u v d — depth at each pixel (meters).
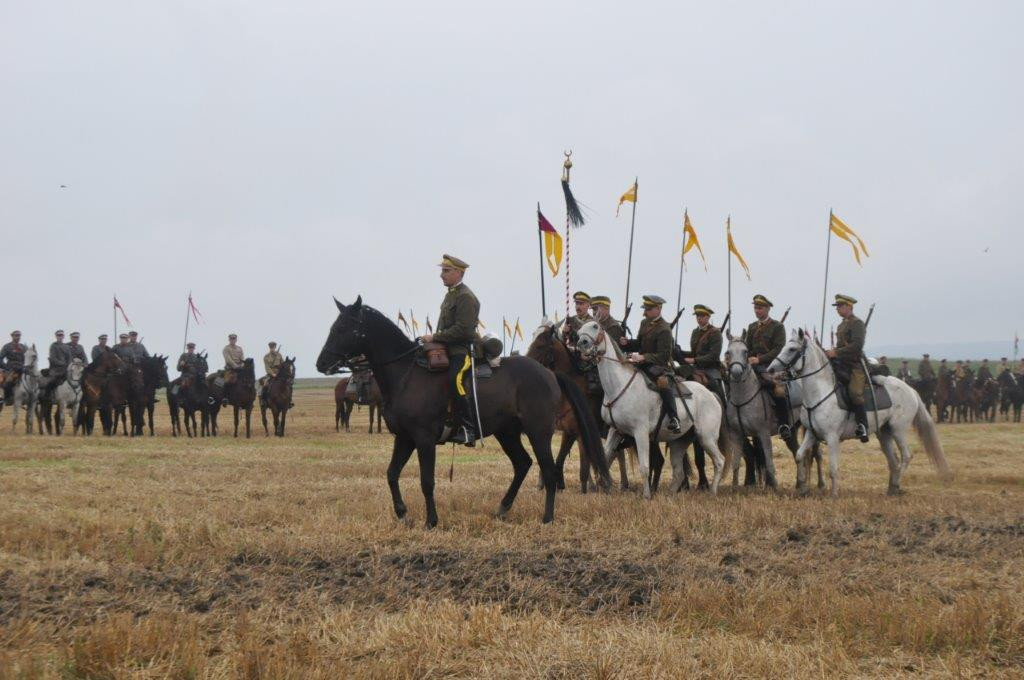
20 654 6.93
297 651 7.08
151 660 6.84
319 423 46.28
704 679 6.80
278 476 18.97
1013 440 33.06
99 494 15.26
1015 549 11.27
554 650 7.24
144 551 10.31
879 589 9.32
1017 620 7.92
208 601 8.50
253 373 34.06
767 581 9.44
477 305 12.81
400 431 12.80
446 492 16.34
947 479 20.14
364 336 12.57
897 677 6.89
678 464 16.73
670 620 8.23
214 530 11.50
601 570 9.77
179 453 24.33
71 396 33.34
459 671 6.88
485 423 12.80
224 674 6.67
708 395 16.58
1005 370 52.84
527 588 9.03
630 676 6.76
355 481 18.27
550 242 18.50
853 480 20.50
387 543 11.38
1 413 55.41
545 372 13.36
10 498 14.59
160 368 34.56
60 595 8.59
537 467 21.92
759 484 18.83
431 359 12.51
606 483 14.26
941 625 7.81
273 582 9.16
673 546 11.27
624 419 15.46
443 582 9.27
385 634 7.52
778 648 7.43
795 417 17.81
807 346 16.58
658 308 15.91
